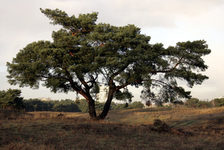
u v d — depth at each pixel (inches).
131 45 882.1
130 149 462.3
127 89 1023.0
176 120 1241.4
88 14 1011.3
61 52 822.5
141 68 833.5
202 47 886.4
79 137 551.5
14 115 995.3
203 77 882.8
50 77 901.8
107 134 624.1
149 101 1000.2
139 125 889.5
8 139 485.7
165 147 509.4
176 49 882.1
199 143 583.8
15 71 877.2
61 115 988.6
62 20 965.2
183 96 941.2
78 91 978.1
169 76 904.3
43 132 590.2
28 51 898.1
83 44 863.1
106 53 841.5
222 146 550.9
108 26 922.1
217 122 1027.9
